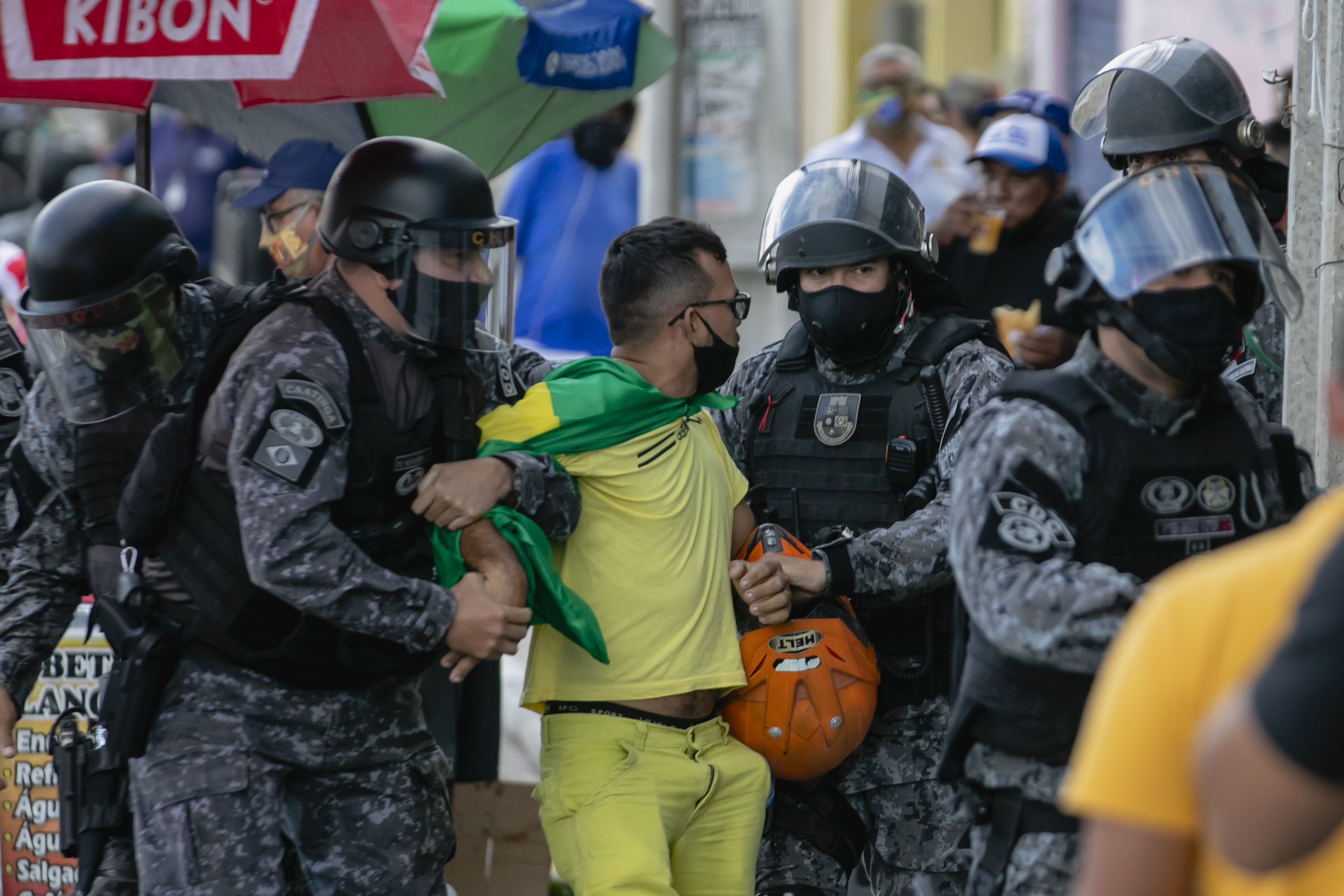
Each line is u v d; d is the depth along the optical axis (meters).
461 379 10.88
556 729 11.59
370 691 11.05
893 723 12.28
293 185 15.47
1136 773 5.60
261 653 10.44
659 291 11.58
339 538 10.14
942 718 12.21
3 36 10.93
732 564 11.61
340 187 10.60
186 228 30.92
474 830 16.27
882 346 12.57
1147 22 31.23
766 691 11.57
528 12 15.38
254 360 10.31
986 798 9.02
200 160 31.08
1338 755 4.73
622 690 11.32
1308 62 12.95
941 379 12.29
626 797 11.15
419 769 11.49
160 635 10.59
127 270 11.17
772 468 12.79
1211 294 8.51
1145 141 12.76
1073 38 37.00
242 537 10.21
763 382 13.10
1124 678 5.72
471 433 10.92
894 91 25.66
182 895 10.22
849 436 12.48
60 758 11.08
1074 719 8.50
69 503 12.06
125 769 10.73
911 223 12.16
